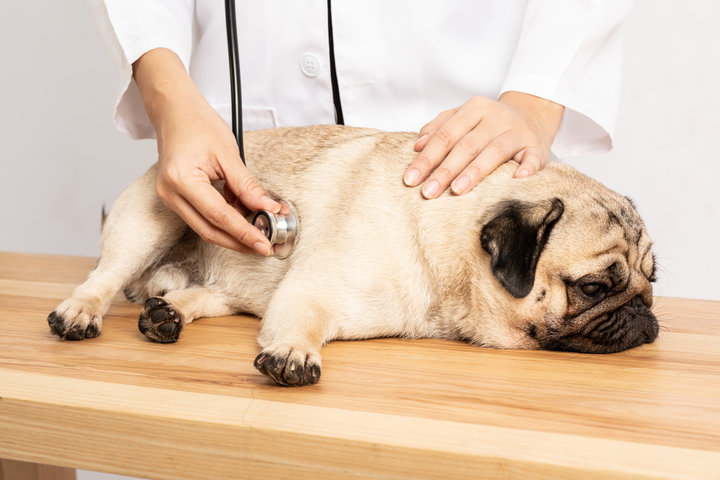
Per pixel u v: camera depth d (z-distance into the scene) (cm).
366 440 98
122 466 109
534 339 152
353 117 213
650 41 281
